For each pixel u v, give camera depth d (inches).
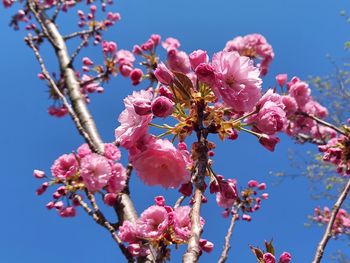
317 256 32.8
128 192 38.0
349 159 49.0
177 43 52.4
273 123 27.5
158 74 27.4
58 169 39.8
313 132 72.7
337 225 74.5
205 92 27.4
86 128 51.2
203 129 27.0
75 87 58.5
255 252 31.4
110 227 35.8
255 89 27.4
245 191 53.2
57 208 41.2
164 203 30.2
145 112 26.8
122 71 57.9
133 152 27.2
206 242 30.6
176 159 27.0
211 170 28.0
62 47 68.4
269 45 59.0
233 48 58.7
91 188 36.3
